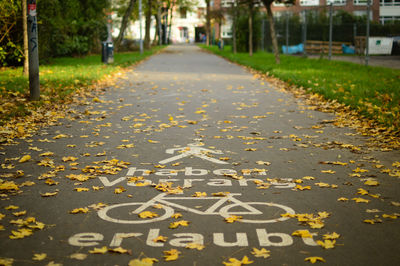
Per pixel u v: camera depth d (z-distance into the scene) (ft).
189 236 13.09
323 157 22.07
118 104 37.65
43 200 16.07
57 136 25.91
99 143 24.53
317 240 12.84
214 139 25.89
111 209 15.24
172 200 16.15
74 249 12.25
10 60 71.31
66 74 57.31
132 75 63.26
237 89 48.16
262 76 62.69
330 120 30.96
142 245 12.52
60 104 36.78
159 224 13.98
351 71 67.72
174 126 29.32
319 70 69.15
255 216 14.64
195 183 18.13
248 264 11.44
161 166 20.39
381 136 25.95
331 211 15.08
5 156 21.86
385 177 18.89
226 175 19.08
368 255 11.95
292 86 49.65
